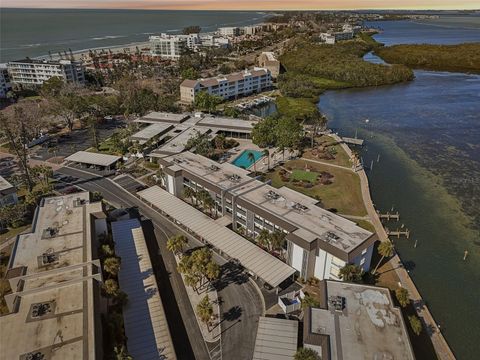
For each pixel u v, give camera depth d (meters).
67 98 185.88
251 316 71.75
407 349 55.59
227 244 88.31
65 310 60.38
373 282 81.38
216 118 182.00
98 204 93.25
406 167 142.38
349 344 56.28
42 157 146.75
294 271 80.31
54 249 75.88
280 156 146.88
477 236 101.31
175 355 62.66
